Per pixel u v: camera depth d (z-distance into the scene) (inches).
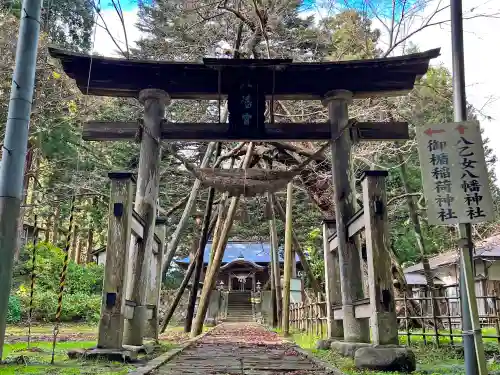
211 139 319.0
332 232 353.1
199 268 495.8
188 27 534.0
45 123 682.2
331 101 322.7
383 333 231.3
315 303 437.1
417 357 296.5
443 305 622.2
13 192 202.2
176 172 739.4
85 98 668.1
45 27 623.2
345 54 541.0
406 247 903.7
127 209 254.2
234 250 1457.9
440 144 158.4
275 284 690.8
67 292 842.8
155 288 366.3
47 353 271.4
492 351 317.1
